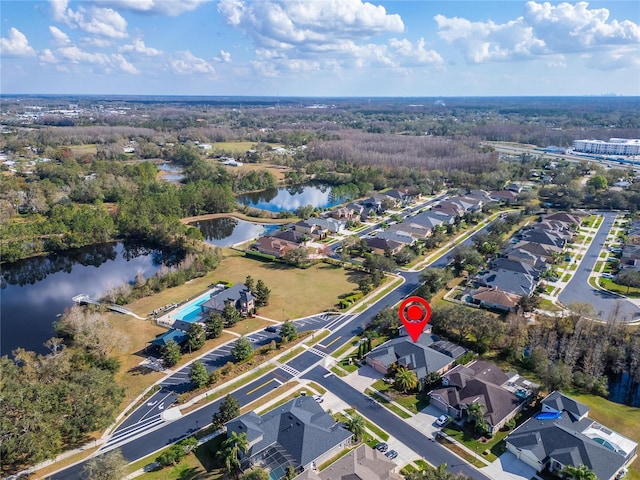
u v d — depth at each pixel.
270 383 94.00
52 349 104.62
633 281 131.00
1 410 71.56
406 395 89.75
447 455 74.38
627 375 96.88
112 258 178.88
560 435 73.25
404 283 142.00
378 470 67.88
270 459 71.06
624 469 69.81
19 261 168.50
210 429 80.56
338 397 89.12
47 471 72.31
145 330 115.94
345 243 168.62
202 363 101.00
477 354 102.88
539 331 104.50
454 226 188.62
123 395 85.94
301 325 117.50
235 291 126.50
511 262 143.62
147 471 71.62
